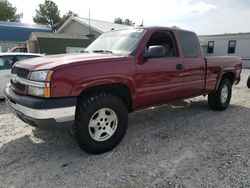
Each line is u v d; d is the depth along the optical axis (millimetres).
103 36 5242
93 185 3059
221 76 6219
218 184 3076
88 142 3670
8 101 4016
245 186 3035
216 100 6340
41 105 3256
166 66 4609
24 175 3270
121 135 4023
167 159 3715
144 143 4285
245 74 19531
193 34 5461
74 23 28625
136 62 4113
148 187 3021
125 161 3641
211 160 3684
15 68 3957
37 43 20438
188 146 4188
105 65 3727
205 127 5164
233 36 29703
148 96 4391
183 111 6406
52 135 4594
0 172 3338
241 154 3883
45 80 3287
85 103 3598
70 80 3385
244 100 8094
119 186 3041
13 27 31672
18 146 4141
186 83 5137
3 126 5129
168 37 4875
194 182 3123
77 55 4074
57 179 3180
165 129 5004
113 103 3822
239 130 5008
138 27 4719
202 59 5535
